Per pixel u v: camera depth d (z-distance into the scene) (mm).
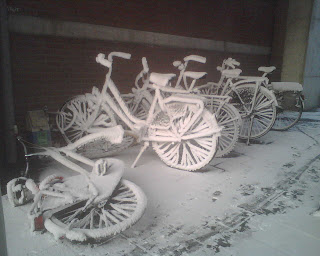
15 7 3879
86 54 4758
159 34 5723
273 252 2266
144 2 5383
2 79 3797
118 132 2879
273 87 6266
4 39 3717
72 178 2750
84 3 4582
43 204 2363
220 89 6027
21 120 4223
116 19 5039
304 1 8133
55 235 2193
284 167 4094
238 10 7484
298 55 8500
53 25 4262
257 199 3121
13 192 2779
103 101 3877
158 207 2912
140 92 4387
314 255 2240
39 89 4332
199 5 6453
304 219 2742
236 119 4270
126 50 5277
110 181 2682
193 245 2334
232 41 7582
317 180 3660
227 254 2236
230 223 2652
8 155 3990
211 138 3609
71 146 2994
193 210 2867
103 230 2225
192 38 6422
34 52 4180
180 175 3715
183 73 4164
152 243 2350
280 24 8695
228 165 4125
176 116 3707
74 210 2502
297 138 5699
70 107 4207
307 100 9023
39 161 4074
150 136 3846
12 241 2316
